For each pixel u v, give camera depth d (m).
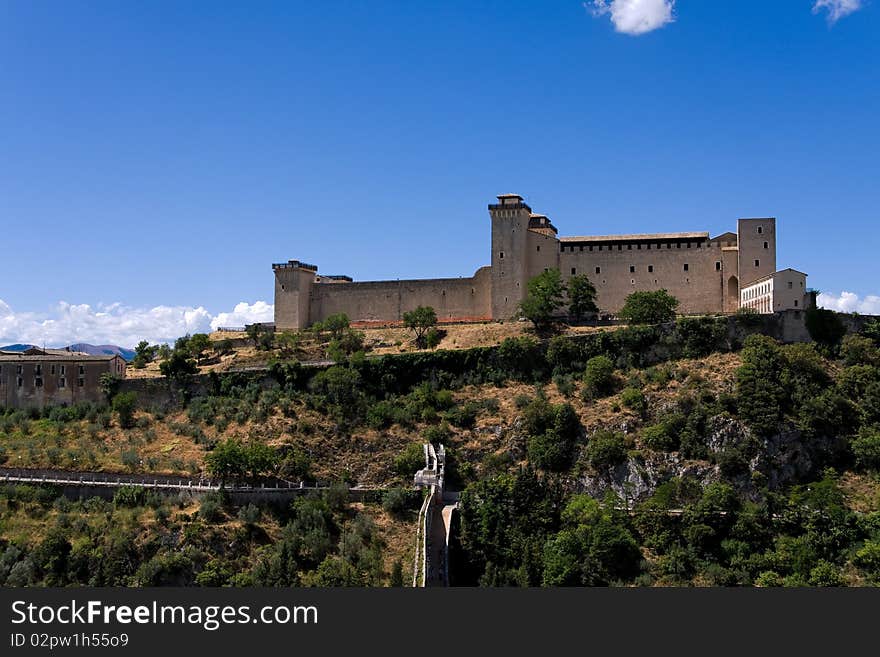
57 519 131.88
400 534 135.12
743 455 150.50
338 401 170.88
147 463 150.88
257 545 129.50
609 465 152.62
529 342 182.38
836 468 154.38
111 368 181.88
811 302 183.38
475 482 151.62
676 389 166.50
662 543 137.25
